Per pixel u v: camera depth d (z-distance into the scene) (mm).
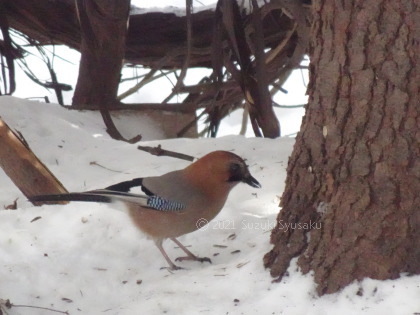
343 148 8383
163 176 10305
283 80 20203
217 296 8891
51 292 9523
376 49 8039
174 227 10125
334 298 8336
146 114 17734
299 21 16266
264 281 8930
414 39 7875
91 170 13617
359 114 8219
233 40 15828
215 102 17984
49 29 18547
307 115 8906
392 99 8023
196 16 18656
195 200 10070
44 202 12125
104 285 9695
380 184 8141
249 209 11461
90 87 17766
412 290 8016
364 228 8234
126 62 19484
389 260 8180
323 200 8703
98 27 16422
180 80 16422
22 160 11836
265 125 16141
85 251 10422
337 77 8352
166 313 8711
